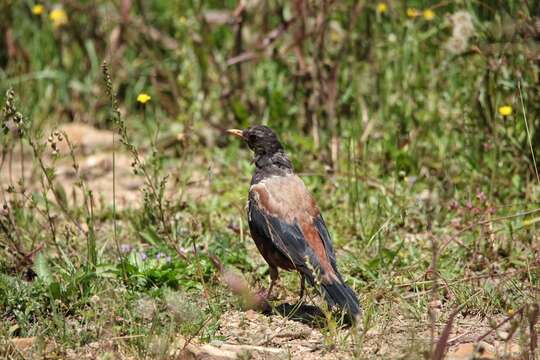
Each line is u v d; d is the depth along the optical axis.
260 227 10.25
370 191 13.23
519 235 11.66
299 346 9.15
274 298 10.52
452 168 13.41
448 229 11.98
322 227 10.09
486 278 10.45
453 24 13.03
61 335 9.16
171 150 15.45
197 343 9.02
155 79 16.25
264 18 16.25
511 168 13.16
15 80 16.72
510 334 8.27
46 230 11.87
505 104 13.44
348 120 15.17
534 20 12.41
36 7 16.78
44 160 15.41
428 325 9.54
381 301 10.20
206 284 10.59
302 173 13.35
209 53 15.94
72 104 17.03
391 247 11.66
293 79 15.55
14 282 10.12
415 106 14.88
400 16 15.74
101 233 12.30
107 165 14.99
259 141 10.73
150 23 17.61
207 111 15.88
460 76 14.56
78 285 10.17
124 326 9.34
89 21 17.39
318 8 15.19
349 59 15.58
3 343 8.84
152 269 10.55
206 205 13.07
